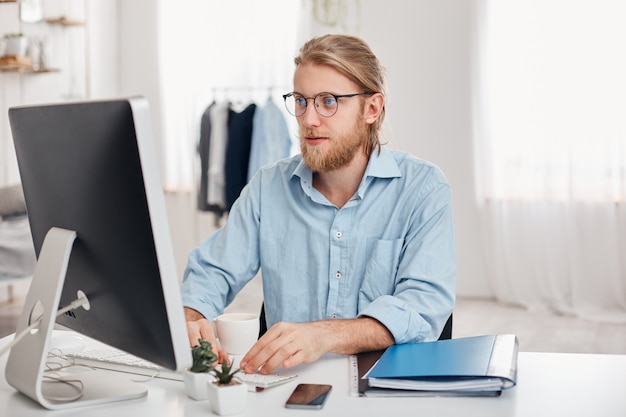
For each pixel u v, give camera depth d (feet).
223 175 18.89
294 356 4.36
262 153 18.53
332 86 5.32
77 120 3.64
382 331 4.82
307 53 5.42
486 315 16.33
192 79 20.04
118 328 3.91
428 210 5.65
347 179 5.81
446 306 5.29
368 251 5.77
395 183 5.82
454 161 18.17
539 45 17.08
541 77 17.10
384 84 5.71
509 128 17.40
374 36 18.53
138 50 20.53
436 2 18.10
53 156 3.91
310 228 5.84
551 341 14.01
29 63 16.98
